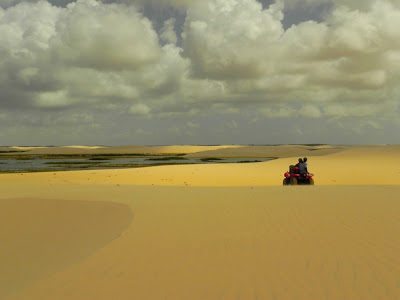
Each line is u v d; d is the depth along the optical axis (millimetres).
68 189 16672
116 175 28562
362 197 10953
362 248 5637
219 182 24938
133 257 5551
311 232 6711
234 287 4344
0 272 5164
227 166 32969
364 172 26797
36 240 6844
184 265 5141
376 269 4734
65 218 8812
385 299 3895
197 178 26484
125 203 10828
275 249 5754
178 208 9711
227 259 5344
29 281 4727
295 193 12453
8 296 4258
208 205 10047
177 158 83312
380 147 43438
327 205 9469
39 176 29344
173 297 4117
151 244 6238
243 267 4996
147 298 4105
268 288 4285
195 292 4234
